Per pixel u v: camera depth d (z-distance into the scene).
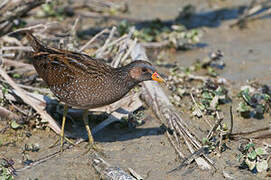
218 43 16.34
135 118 11.21
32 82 12.53
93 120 11.35
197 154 9.70
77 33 15.96
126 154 10.02
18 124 10.68
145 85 12.38
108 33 15.19
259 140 10.62
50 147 10.19
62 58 9.96
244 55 15.39
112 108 11.32
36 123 10.84
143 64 9.83
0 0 14.14
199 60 14.94
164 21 17.83
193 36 16.03
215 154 10.00
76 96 9.84
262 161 9.51
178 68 14.16
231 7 19.23
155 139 10.58
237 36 16.95
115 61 12.85
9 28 13.91
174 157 9.92
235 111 11.98
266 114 11.89
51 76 10.04
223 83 13.27
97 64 9.93
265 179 9.28
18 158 9.73
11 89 11.57
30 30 13.99
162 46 15.62
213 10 18.97
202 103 11.92
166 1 19.86
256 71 14.27
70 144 10.34
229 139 10.62
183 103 12.30
